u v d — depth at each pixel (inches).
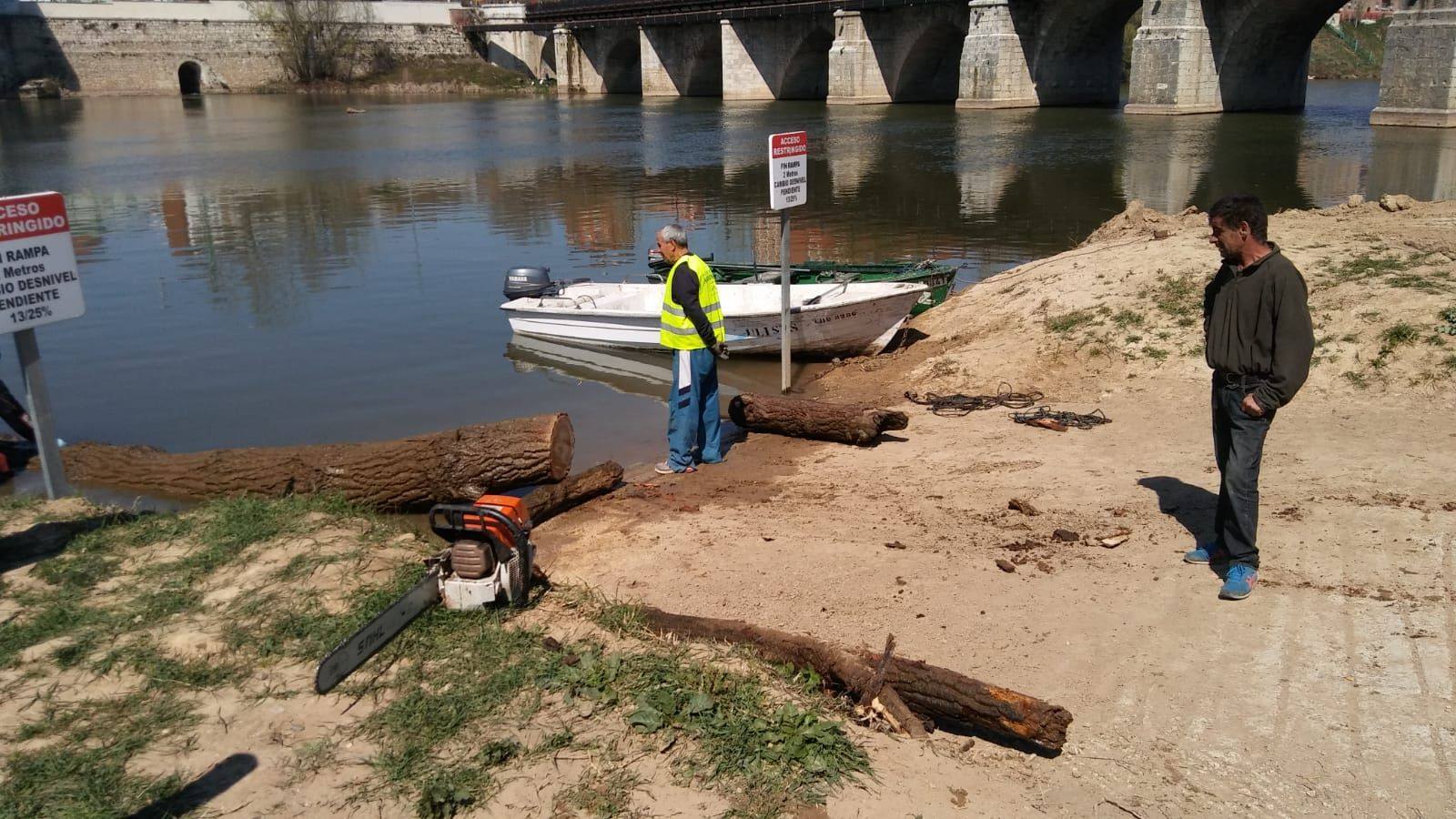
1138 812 151.0
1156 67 2135.8
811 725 168.4
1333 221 526.3
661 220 948.0
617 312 505.0
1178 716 171.0
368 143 1818.4
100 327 585.0
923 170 1302.9
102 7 3440.0
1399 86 1779.0
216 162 1501.0
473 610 207.2
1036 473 294.0
